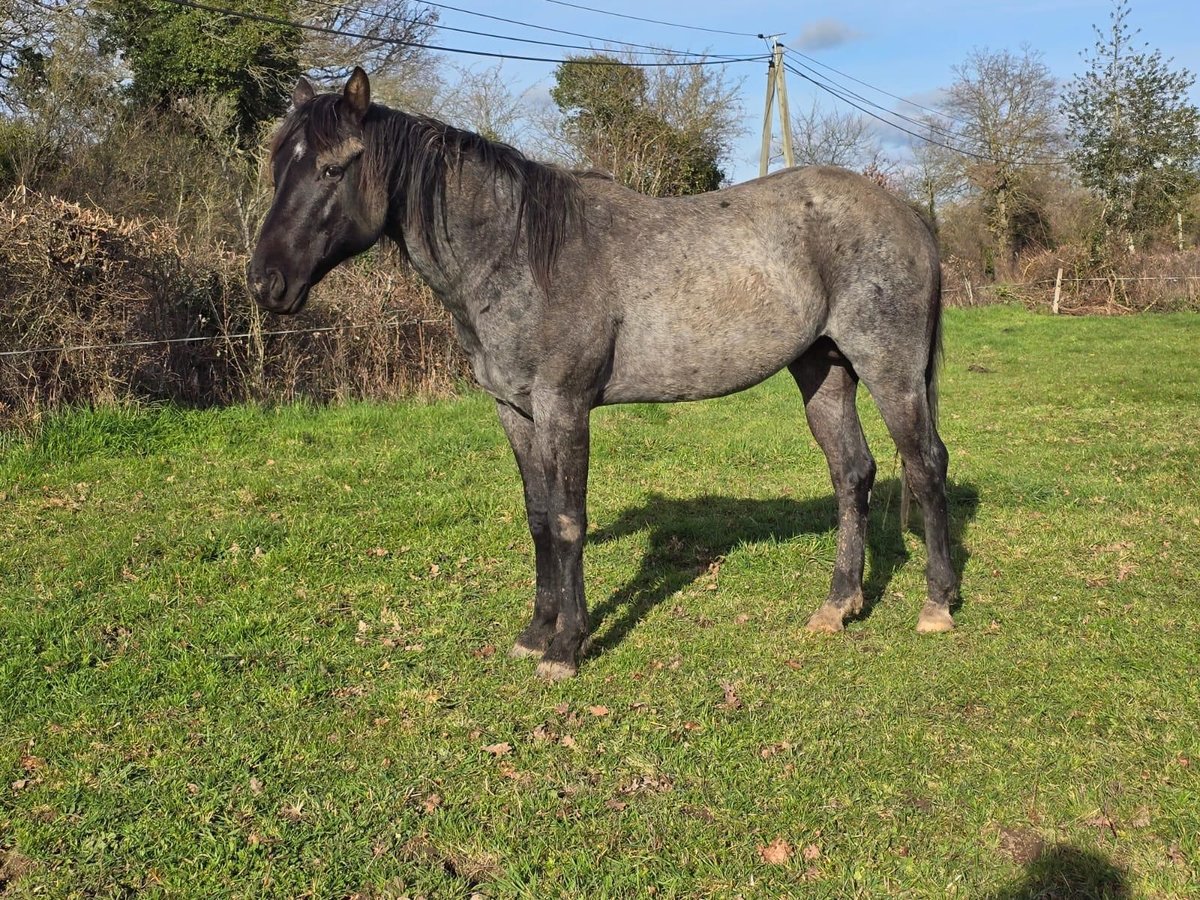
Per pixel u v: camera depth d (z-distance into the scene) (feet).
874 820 9.05
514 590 15.11
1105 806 9.18
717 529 18.29
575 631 12.19
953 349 50.75
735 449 25.71
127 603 14.11
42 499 19.53
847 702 11.44
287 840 8.73
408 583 15.43
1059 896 7.98
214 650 12.71
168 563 15.89
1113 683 11.70
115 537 17.03
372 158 10.91
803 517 19.33
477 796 9.47
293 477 21.93
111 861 8.41
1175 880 8.05
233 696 11.45
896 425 12.93
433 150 11.21
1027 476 22.11
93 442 23.54
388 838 8.79
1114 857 8.45
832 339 12.96
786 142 62.75
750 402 34.76
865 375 12.82
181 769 9.85
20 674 11.84
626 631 13.67
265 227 10.89
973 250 106.73
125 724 10.78
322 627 13.58
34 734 10.51
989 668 12.26
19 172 46.80
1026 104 105.81
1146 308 71.72
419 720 10.98
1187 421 28.84
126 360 26.50
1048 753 10.12
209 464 22.95
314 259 11.07
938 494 13.28
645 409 32.24
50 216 24.91
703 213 12.25
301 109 10.98
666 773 9.88
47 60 54.70
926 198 113.09
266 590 14.87
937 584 13.55
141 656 12.44
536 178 11.30
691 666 12.48
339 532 17.63
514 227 11.26
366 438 26.76
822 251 12.40
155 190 51.83
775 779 9.75
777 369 12.72
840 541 14.01
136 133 52.95
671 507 20.21
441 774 9.86
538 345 11.40
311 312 31.83
